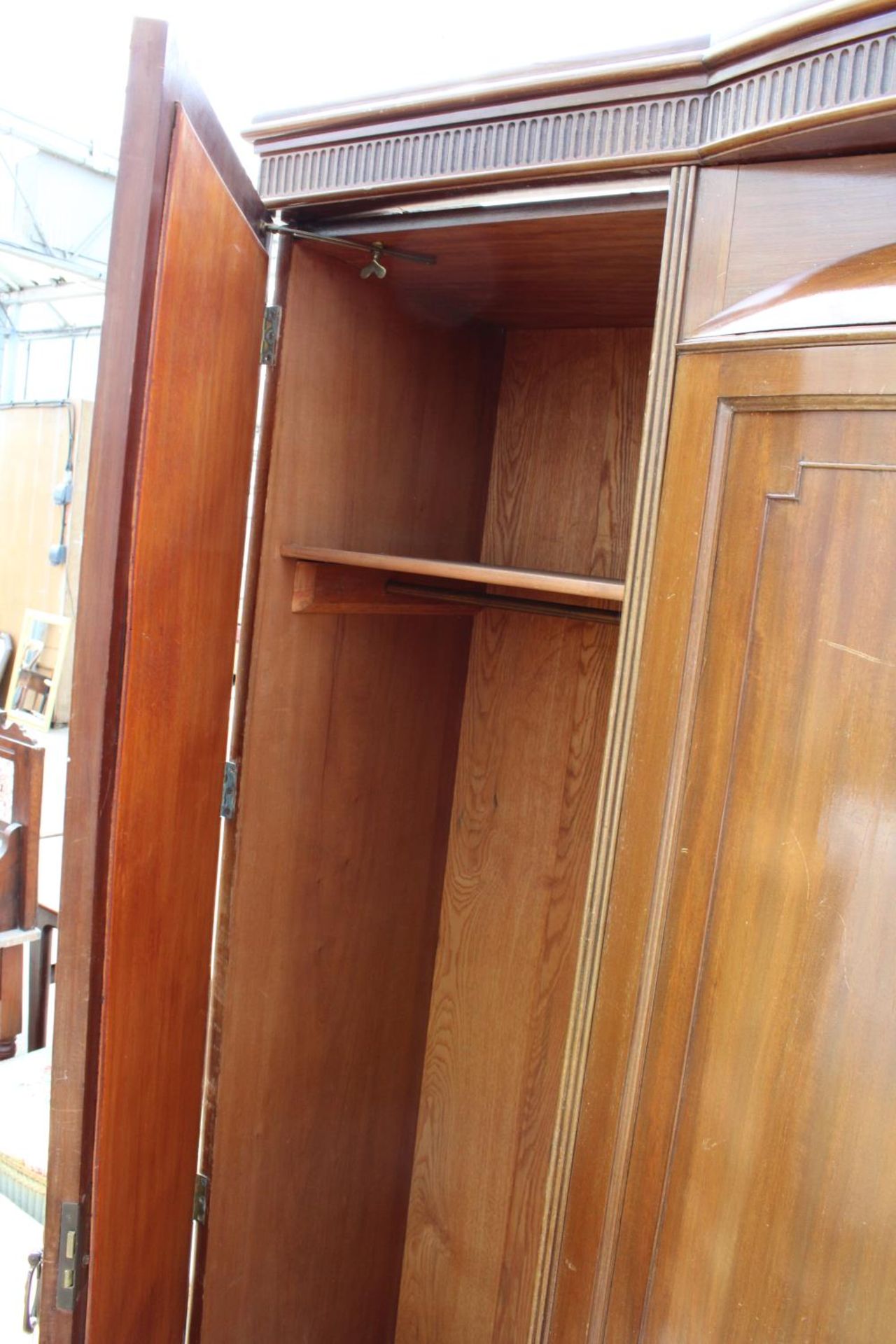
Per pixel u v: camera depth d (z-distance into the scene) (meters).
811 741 0.88
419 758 1.72
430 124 1.12
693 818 0.96
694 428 0.94
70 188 4.53
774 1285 0.92
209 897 1.33
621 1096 1.02
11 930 2.36
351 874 1.61
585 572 1.66
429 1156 1.91
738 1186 0.94
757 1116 0.93
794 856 0.89
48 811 3.96
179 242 0.96
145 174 0.91
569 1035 1.06
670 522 0.96
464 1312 1.86
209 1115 1.41
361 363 1.45
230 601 1.27
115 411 0.93
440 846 1.82
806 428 0.87
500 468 1.75
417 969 1.83
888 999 0.84
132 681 0.99
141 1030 1.12
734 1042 0.94
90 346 6.18
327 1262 1.72
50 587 5.85
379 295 1.46
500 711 1.77
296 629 1.42
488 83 1.06
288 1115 1.56
